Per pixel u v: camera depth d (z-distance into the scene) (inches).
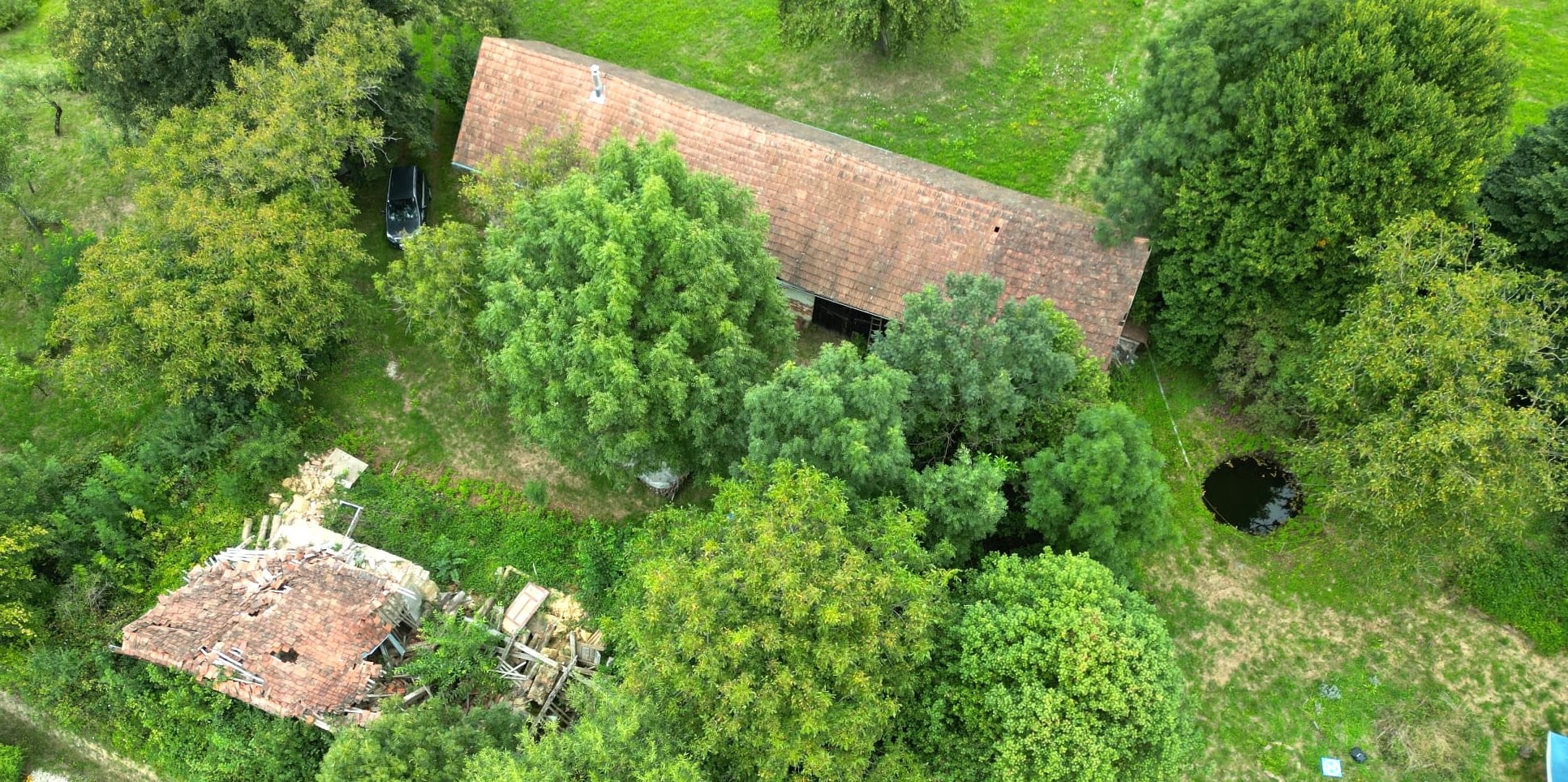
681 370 832.9
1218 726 919.7
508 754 708.0
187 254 1046.4
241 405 1111.6
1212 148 968.9
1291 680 941.2
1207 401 1131.3
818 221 1146.0
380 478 1113.4
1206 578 1008.9
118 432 1167.6
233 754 874.8
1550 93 1311.5
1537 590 949.2
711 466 977.5
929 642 709.3
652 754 667.4
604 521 1079.6
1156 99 1009.5
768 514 714.8
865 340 1197.7
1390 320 882.8
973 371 840.3
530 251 870.4
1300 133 914.1
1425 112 885.2
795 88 1451.8
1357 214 936.3
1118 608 746.2
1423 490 845.8
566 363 829.2
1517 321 842.2
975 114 1393.9
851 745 662.5
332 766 740.7
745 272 890.1
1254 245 973.8
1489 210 1021.8
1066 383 920.9
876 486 810.2
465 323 963.3
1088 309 1066.1
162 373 1007.0
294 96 1083.3
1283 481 1087.0
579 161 1071.6
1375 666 943.7
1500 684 921.5
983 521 788.0
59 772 959.6
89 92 1286.9
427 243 952.9
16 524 973.8
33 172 1352.1
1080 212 1141.7
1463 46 894.4
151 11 1131.9
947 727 739.4
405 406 1173.7
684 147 1192.2
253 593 957.8
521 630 975.6
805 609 655.8
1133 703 691.4
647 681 714.2
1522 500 840.3
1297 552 1018.1
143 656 912.3
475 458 1133.1
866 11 1237.7
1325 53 911.0
